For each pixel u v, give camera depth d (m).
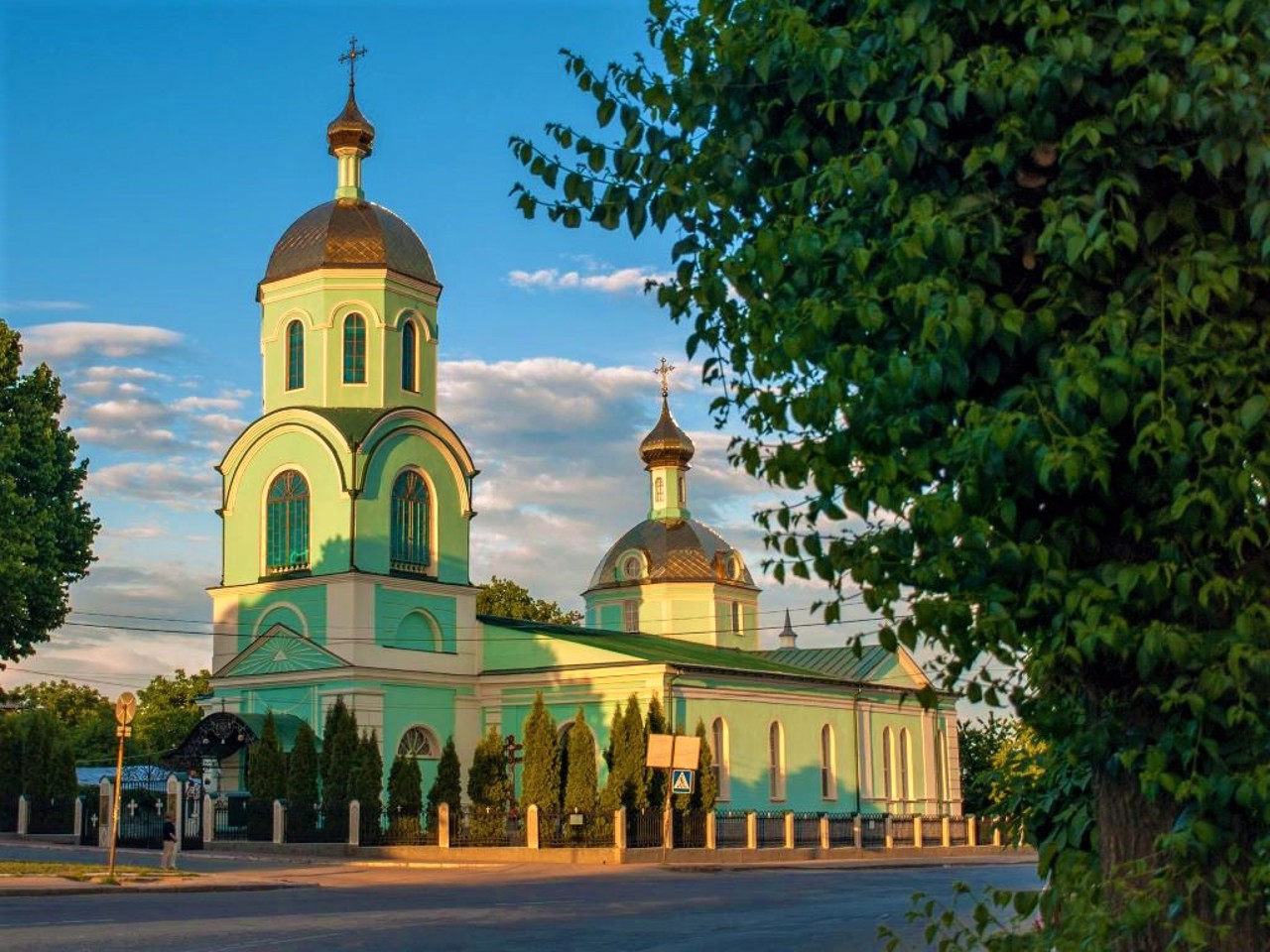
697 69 6.43
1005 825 7.58
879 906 25.30
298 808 45.34
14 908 22.14
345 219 52.62
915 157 5.69
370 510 50.38
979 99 5.51
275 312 52.78
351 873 35.28
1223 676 5.22
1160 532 5.48
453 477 53.25
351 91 54.50
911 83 5.80
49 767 50.53
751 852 45.78
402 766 45.78
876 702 62.28
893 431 5.57
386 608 50.53
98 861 37.56
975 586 5.52
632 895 27.62
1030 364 5.65
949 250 5.39
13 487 37.44
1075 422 5.20
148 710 93.75
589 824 43.38
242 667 51.47
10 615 37.06
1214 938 5.53
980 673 5.96
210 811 46.00
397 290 52.44
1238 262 5.39
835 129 6.21
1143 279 5.49
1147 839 5.71
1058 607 5.48
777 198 6.25
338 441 50.19
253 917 21.39
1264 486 5.39
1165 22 5.40
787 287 6.05
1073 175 5.52
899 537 5.73
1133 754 5.46
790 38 5.92
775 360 6.00
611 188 6.93
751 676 54.94
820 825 50.81
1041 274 5.78
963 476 5.34
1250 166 5.19
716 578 68.38
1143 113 5.28
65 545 39.72
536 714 46.00
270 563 51.66
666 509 70.25
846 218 5.82
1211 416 5.31
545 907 24.33
